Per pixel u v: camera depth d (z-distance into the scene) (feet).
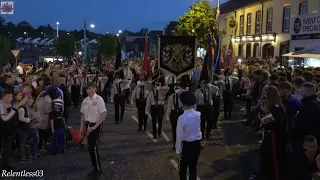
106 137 36.94
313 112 20.62
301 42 61.82
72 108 57.47
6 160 25.82
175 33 99.40
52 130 30.55
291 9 79.77
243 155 30.27
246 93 46.73
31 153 29.27
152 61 77.77
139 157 29.71
